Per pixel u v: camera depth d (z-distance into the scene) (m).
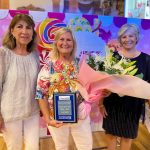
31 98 1.88
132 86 1.92
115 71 1.94
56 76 1.86
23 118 1.87
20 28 1.80
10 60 1.81
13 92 1.80
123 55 2.09
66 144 2.06
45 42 2.89
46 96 1.91
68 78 1.87
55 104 1.85
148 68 2.08
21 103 1.83
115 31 3.10
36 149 1.98
